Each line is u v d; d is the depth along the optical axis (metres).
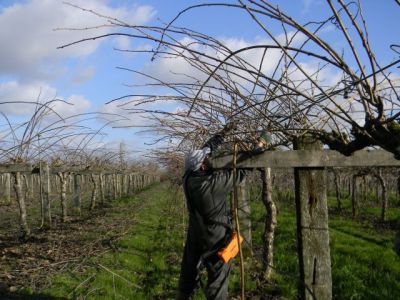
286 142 5.07
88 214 18.55
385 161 4.77
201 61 3.46
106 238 11.95
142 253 10.40
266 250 7.77
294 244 11.26
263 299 7.13
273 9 2.64
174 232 13.79
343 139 3.78
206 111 5.52
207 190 4.88
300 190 4.94
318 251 4.93
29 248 10.16
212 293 4.90
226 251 4.80
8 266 8.50
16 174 11.25
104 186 29.36
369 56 2.55
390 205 22.91
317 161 4.80
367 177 22.38
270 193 7.81
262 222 15.30
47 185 13.15
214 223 4.92
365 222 17.02
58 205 21.61
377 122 2.83
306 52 2.73
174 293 7.32
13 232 12.83
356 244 12.01
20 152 11.36
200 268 5.21
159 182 58.31
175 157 10.92
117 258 9.53
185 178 5.03
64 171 15.40
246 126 5.25
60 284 7.43
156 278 8.20
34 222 15.20
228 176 4.92
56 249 10.10
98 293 7.08
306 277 4.90
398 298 7.39
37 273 8.04
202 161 4.98
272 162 4.85
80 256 9.40
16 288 7.14
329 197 27.59
